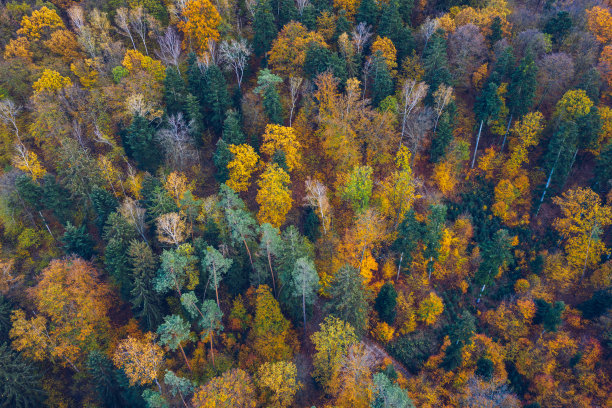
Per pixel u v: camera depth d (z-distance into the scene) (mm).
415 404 47500
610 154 61875
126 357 43812
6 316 48375
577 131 62469
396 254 58031
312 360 51281
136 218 51312
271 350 48781
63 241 52812
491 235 64250
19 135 63094
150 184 55125
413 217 53594
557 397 49062
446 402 48656
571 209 61156
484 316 57906
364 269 54406
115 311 52938
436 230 55250
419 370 52438
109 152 62156
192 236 52906
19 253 57375
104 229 49938
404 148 62906
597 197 60031
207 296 53281
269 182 55000
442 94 61344
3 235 58125
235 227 49469
